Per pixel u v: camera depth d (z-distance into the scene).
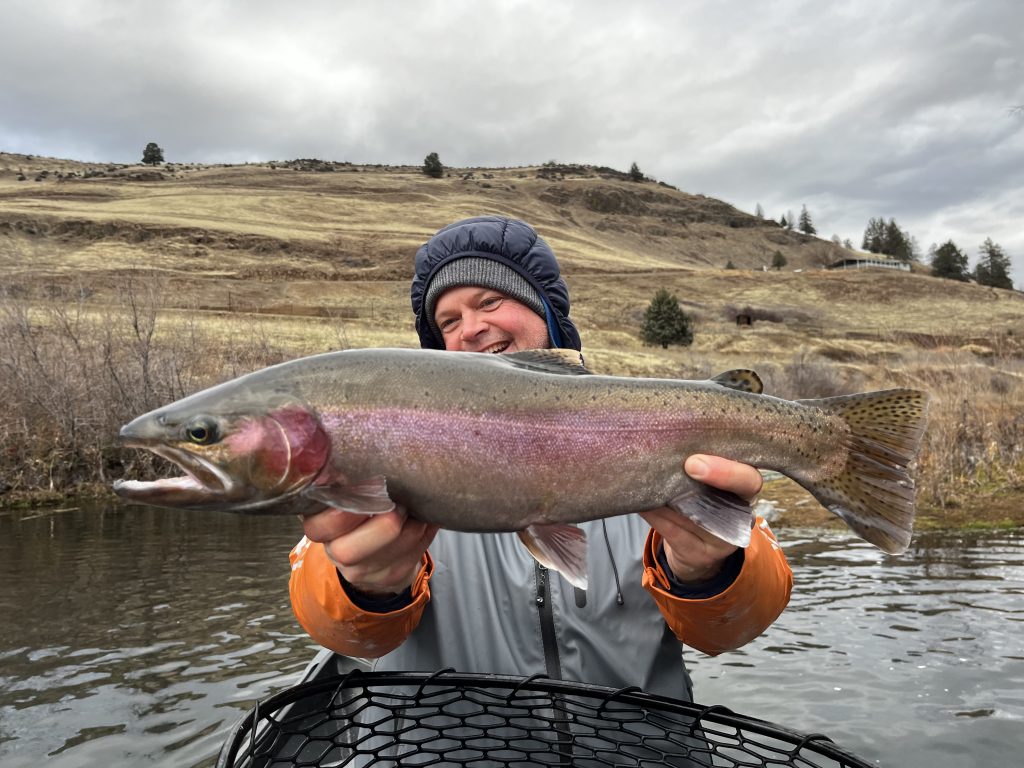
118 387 4.59
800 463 0.77
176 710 1.57
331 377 0.68
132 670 1.79
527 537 0.71
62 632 2.04
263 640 1.98
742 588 0.72
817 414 0.78
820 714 1.49
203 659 1.86
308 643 1.96
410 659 0.87
